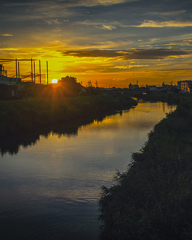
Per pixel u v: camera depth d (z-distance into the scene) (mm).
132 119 31203
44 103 30594
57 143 18234
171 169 7371
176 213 5281
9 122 22547
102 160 13641
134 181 6754
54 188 9922
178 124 15766
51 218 7637
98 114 37812
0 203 8688
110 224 6262
